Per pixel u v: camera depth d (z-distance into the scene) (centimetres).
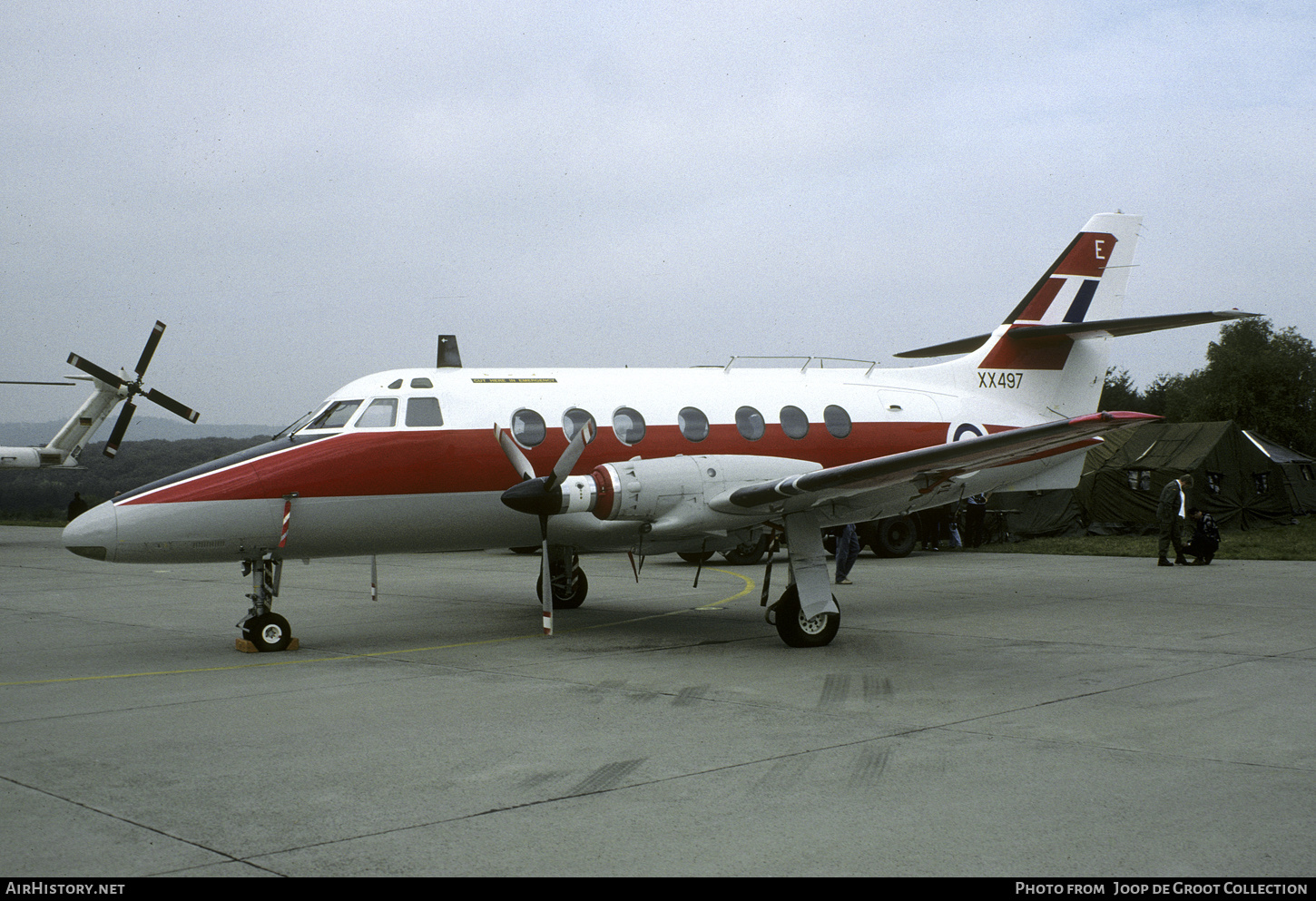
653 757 574
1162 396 6894
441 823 461
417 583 1722
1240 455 2591
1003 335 1451
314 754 586
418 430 1068
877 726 647
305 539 1021
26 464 3047
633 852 421
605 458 1141
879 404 1334
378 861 412
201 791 513
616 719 673
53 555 2458
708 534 1022
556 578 1289
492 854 420
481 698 746
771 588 1562
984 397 1434
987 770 539
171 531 954
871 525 2014
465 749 596
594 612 1286
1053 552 2155
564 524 1063
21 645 1055
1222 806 476
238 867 407
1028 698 730
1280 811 468
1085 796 493
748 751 585
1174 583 1521
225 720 680
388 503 1050
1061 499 2517
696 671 855
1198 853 415
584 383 1191
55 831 452
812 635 974
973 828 447
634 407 1184
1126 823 452
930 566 1853
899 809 474
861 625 1118
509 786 519
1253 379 5706
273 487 995
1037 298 1481
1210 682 780
